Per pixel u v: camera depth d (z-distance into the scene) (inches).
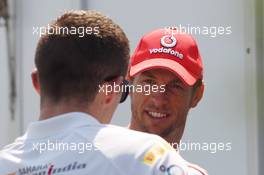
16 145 235.1
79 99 228.5
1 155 234.2
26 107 690.8
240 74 513.7
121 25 582.9
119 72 233.5
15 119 703.1
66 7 626.5
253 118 506.0
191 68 319.9
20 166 228.2
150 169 219.1
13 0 694.5
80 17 230.5
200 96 332.8
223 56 519.5
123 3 581.6
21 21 689.6
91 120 228.7
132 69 320.5
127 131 229.6
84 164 219.9
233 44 515.8
